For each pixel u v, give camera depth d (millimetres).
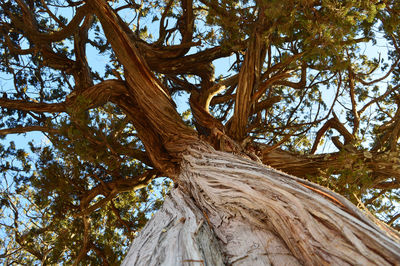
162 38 7719
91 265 8086
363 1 4516
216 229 2701
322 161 5805
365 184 4797
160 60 7016
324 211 2084
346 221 1940
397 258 1625
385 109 8320
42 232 8219
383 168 5543
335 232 1936
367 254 1714
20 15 8523
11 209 8852
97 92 6039
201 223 2479
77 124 5695
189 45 6859
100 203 7086
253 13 5328
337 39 4672
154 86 5762
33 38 6828
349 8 4484
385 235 1803
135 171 8219
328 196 2322
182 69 7273
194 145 5188
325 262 1840
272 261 2143
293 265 2059
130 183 7074
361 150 5848
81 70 7516
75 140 5859
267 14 4250
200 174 3646
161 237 2225
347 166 5301
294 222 2154
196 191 3395
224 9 5195
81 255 7445
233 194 2828
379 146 6684
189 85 8508
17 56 8773
